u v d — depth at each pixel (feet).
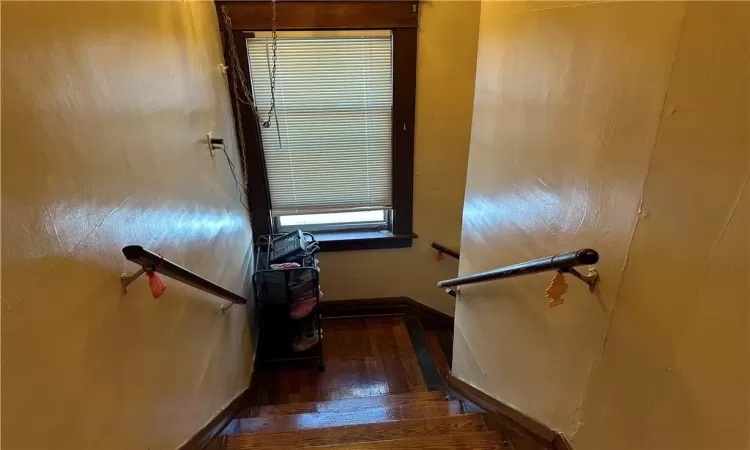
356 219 11.45
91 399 3.04
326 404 8.48
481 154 6.40
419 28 9.02
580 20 3.62
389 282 11.73
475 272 6.91
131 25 4.17
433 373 10.25
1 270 2.22
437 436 6.01
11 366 2.27
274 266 9.29
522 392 5.33
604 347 3.59
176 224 5.00
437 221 11.05
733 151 2.29
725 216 2.37
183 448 4.74
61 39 2.93
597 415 3.78
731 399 2.43
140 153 4.13
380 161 10.40
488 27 5.86
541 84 4.39
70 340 2.82
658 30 2.75
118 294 3.50
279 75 9.27
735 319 2.36
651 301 3.00
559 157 4.09
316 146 10.06
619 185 3.23
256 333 10.53
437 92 9.64
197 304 5.58
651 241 2.95
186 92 5.91
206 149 6.74
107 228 3.37
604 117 3.36
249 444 6.28
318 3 8.62
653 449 3.11
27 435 2.37
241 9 8.53
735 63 2.24
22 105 2.46
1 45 2.33
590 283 3.67
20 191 2.39
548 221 4.37
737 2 2.20
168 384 4.48
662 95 2.75
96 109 3.34
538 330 4.79
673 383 2.87
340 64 9.29
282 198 10.61
